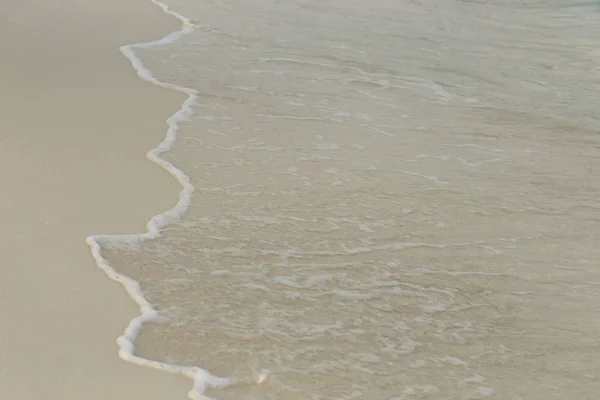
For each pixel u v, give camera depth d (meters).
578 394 3.45
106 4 10.41
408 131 6.51
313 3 11.28
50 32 8.70
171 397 3.26
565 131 6.72
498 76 8.21
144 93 6.98
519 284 4.31
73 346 3.51
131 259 4.28
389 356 3.63
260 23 9.95
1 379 3.25
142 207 4.88
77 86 6.95
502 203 5.29
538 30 10.27
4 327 3.59
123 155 5.59
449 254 4.59
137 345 3.57
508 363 3.64
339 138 6.25
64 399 3.17
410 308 4.02
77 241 4.39
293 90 7.38
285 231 4.72
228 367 3.47
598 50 9.32
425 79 7.96
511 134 6.59
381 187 5.40
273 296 4.04
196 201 5.03
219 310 3.89
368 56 8.68
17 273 4.03
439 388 3.43
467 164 5.90
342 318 3.90
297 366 3.51
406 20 10.52
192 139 6.02
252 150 5.89
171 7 10.60
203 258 4.36
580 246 4.76
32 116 6.10
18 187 4.92
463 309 4.05
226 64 8.09
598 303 4.16
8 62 7.36
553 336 3.86
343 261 4.43
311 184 5.38
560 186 5.61
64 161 5.36
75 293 3.91
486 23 10.58
